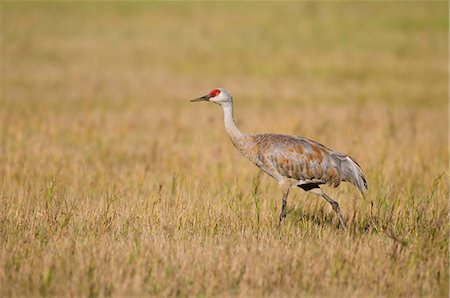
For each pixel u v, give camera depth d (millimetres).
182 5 108438
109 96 57031
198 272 18734
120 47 83062
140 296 17766
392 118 47188
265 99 57312
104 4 109688
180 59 77250
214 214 23969
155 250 20016
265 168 25031
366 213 25109
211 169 33125
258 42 85688
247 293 17953
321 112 50469
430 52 80438
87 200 25875
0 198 26000
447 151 37469
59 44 83500
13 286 18047
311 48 82188
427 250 20766
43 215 23453
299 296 18016
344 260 19594
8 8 105000
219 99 25844
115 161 35344
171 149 38000
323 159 24203
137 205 25328
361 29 90938
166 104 54344
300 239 21688
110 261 19266
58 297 17750
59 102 53375
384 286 18500
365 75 70000
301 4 105688
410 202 25922
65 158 34500
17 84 61219
